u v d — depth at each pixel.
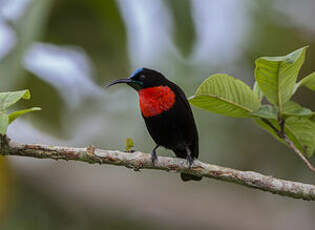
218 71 12.91
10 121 6.35
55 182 14.95
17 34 8.46
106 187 15.60
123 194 15.60
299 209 15.62
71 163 15.66
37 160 14.80
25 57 8.46
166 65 11.89
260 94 7.52
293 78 6.76
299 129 7.49
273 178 6.92
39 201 14.38
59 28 10.63
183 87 12.05
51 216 14.47
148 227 15.36
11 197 11.36
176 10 9.27
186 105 9.23
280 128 7.08
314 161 13.90
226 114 7.49
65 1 10.24
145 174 16.53
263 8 13.28
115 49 10.50
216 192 16.28
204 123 12.99
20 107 11.50
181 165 7.12
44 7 8.48
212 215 15.58
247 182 6.95
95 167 16.08
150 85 9.11
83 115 13.00
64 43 10.82
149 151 12.98
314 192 6.79
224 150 13.12
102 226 15.18
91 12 10.42
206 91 7.12
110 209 15.28
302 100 13.91
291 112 7.02
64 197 14.79
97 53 10.69
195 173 7.13
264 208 15.88
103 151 6.96
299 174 14.00
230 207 15.86
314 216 15.41
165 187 16.28
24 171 14.40
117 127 13.38
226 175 7.03
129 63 10.54
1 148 6.71
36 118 11.68
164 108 9.09
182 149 9.63
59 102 11.66
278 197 15.95
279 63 6.49
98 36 10.60
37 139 13.59
